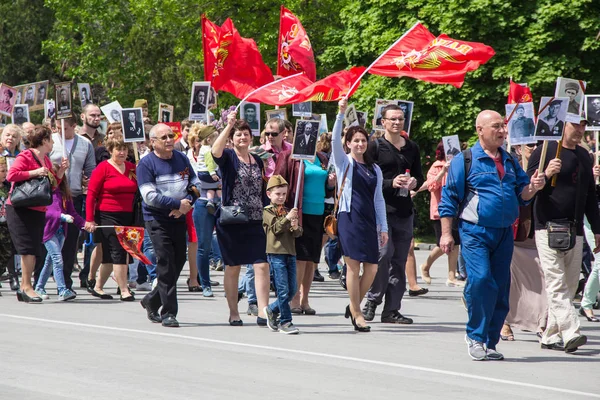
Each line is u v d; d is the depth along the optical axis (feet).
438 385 51.01
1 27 393.91
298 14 271.69
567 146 64.08
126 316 78.02
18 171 85.66
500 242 58.80
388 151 76.18
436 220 106.22
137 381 50.49
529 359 60.23
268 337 67.46
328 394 48.06
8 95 103.09
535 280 67.10
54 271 89.15
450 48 72.54
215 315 79.82
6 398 46.06
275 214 69.92
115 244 88.53
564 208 63.26
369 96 219.00
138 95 334.85
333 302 90.68
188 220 98.37
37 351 59.47
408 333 70.64
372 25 221.25
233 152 71.77
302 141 72.84
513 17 203.72
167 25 304.91
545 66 202.80
